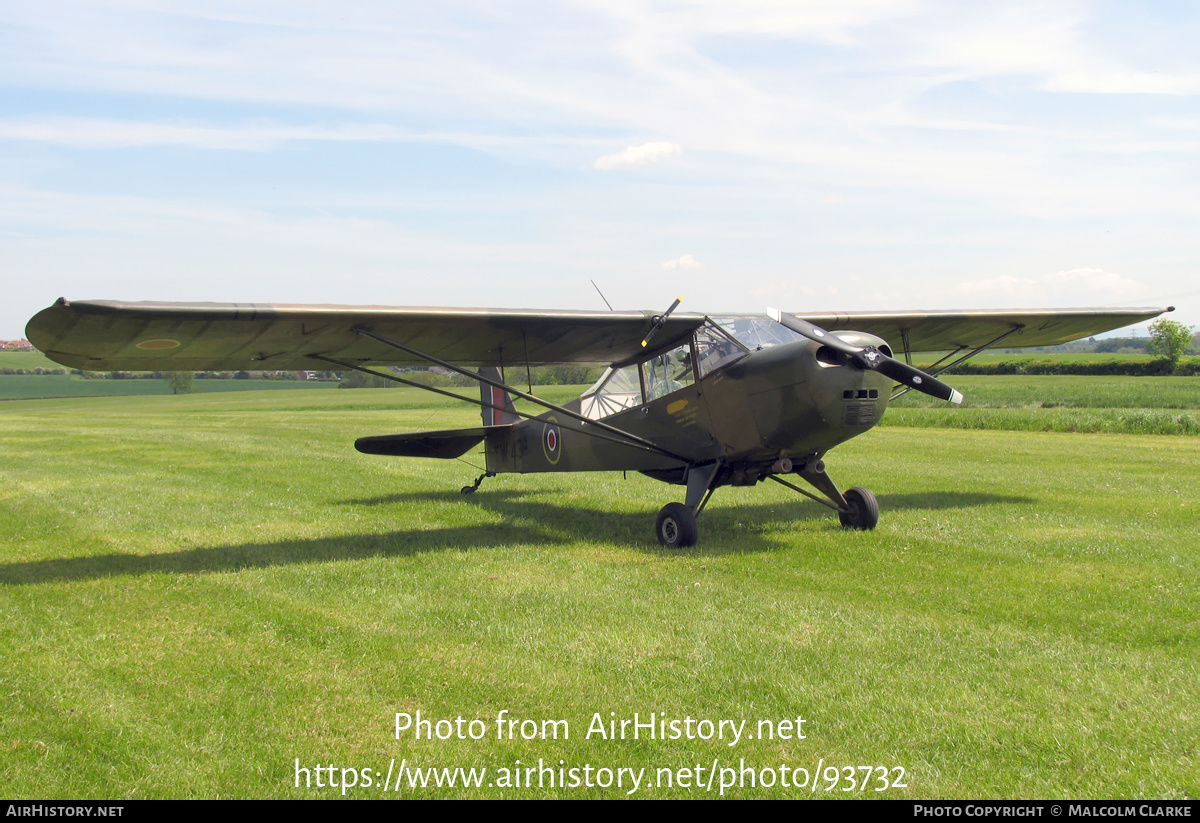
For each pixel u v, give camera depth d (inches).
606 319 290.5
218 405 1753.2
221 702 149.1
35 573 250.1
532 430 401.7
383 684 156.4
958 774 120.3
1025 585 220.1
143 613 205.8
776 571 241.0
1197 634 177.2
